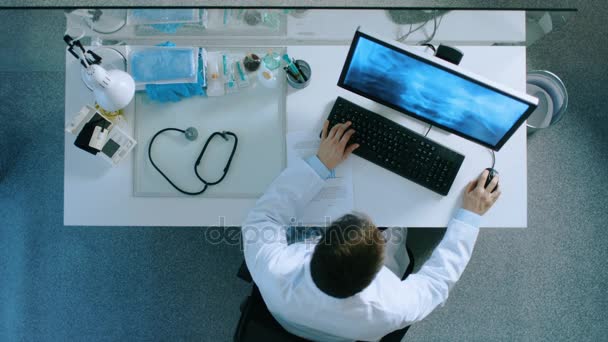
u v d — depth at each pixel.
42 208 1.98
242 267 1.42
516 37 1.39
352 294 0.94
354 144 1.31
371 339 1.15
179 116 1.38
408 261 1.48
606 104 2.04
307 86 1.39
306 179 1.27
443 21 1.31
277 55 1.39
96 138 1.29
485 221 1.35
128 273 1.96
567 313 1.96
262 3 2.06
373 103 1.38
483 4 2.09
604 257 1.98
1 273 1.96
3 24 1.35
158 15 1.28
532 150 2.02
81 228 1.97
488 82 1.07
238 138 1.37
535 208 2.00
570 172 2.01
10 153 2.01
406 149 1.32
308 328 1.17
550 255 1.98
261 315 1.23
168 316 1.94
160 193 1.34
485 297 1.96
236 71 1.38
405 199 1.35
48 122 2.02
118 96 1.16
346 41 1.40
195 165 1.33
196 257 1.96
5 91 2.02
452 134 1.37
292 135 1.36
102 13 1.27
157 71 1.33
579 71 2.06
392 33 1.36
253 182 1.35
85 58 1.14
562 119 2.03
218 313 1.94
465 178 1.36
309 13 1.25
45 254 1.96
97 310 1.94
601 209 1.99
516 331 1.95
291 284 1.05
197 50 1.37
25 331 1.93
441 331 1.94
